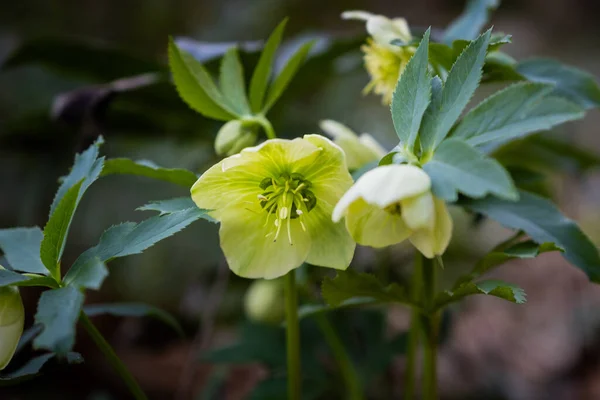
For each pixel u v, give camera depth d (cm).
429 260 39
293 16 88
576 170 57
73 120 50
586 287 89
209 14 89
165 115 56
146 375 68
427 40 34
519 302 34
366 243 34
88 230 72
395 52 40
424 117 34
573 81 41
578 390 71
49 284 34
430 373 40
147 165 37
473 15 45
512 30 135
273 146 34
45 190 67
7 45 77
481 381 68
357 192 32
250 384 69
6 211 68
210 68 51
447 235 33
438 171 32
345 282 36
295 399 40
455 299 37
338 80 79
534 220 38
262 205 36
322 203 37
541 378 72
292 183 36
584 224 97
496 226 84
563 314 83
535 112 34
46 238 34
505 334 79
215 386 60
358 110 80
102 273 32
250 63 52
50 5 82
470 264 65
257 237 36
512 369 73
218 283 59
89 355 68
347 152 40
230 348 52
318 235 37
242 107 40
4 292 34
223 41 86
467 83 34
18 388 62
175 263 73
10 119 65
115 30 86
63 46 53
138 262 73
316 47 52
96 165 36
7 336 34
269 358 52
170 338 73
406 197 32
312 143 35
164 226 34
